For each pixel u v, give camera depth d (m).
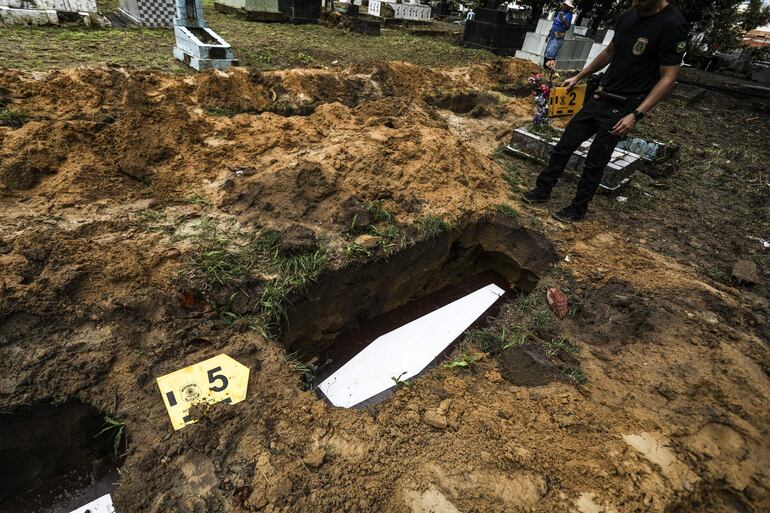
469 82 7.68
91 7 6.86
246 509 1.62
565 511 1.69
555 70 9.74
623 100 3.26
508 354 2.53
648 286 3.10
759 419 2.11
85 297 2.23
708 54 16.48
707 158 6.17
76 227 2.67
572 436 1.99
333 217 3.17
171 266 2.53
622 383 2.33
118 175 3.21
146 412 1.89
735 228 4.21
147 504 1.62
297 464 1.77
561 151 3.81
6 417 1.83
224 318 2.40
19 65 4.49
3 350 1.97
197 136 3.89
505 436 1.98
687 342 2.58
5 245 2.39
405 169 3.90
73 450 2.05
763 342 2.71
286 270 2.70
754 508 1.79
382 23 12.47
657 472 1.84
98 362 2.00
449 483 1.77
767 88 11.09
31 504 1.95
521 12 13.54
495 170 4.64
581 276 3.21
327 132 4.45
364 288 3.15
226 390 2.01
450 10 21.84
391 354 3.10
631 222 4.09
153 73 4.89
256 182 3.32
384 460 1.84
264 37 7.92
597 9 16.14
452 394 2.24
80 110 3.83
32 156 3.03
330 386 2.79
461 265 3.93
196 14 5.86
